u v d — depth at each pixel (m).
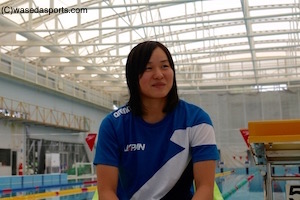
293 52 29.47
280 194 8.30
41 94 24.55
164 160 1.83
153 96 1.83
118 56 22.09
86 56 22.16
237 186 15.10
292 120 2.47
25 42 19.78
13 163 21.44
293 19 22.17
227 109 32.25
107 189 1.83
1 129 21.09
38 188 16.19
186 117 1.88
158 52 1.87
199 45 28.39
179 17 22.97
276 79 31.19
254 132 2.52
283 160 2.94
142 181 1.85
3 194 14.46
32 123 23.73
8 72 21.12
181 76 30.89
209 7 22.45
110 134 1.88
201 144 1.83
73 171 22.94
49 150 24.94
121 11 20.55
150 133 1.86
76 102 28.81
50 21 20.06
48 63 24.41
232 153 28.38
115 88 33.09
